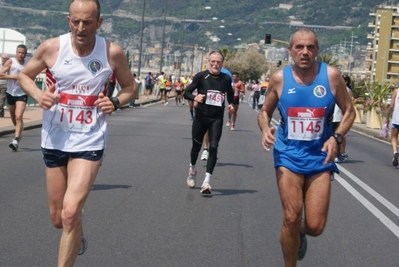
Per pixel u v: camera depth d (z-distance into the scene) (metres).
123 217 8.88
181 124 26.80
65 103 5.84
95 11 5.71
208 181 10.70
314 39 6.14
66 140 5.82
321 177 6.18
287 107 6.27
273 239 8.06
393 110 16.47
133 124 25.55
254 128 26.89
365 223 9.26
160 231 8.22
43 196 10.04
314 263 7.18
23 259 6.82
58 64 5.82
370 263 7.28
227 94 11.09
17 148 15.21
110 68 5.91
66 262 5.54
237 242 7.87
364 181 13.34
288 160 6.21
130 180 11.84
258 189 11.56
